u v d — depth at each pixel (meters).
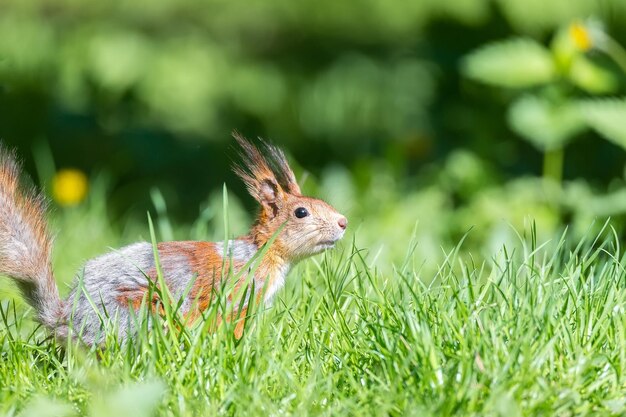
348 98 16.05
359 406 5.44
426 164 16.12
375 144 16.94
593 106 12.07
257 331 6.25
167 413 5.36
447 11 13.98
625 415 5.28
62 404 5.44
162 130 16.86
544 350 5.62
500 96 15.41
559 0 13.32
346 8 14.22
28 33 14.30
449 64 16.42
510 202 12.27
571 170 14.26
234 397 5.44
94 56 14.12
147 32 14.40
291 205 7.98
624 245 11.18
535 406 5.25
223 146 16.66
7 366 6.22
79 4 14.22
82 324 6.66
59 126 16.31
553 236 11.29
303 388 5.59
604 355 5.68
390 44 15.97
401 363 5.68
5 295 8.43
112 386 5.61
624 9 13.59
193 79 14.32
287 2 14.24
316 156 17.70
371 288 7.21
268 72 15.23
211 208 10.57
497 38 15.59
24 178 7.49
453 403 5.21
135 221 14.66
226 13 14.20
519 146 15.33
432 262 10.70
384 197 13.26
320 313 6.76
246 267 6.51
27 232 7.08
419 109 16.70
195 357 5.86
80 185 13.12
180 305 6.40
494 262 7.00
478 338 5.86
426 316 6.18
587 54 13.07
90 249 10.76
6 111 15.66
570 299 6.49
